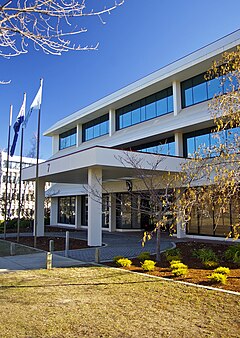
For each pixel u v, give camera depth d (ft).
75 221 108.99
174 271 27.84
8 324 16.60
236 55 25.68
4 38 12.27
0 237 71.72
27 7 11.37
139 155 54.95
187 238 66.59
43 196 75.15
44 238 67.82
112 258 39.75
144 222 90.38
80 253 44.42
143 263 32.73
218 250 44.55
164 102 78.28
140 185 70.18
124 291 23.02
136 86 79.97
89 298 21.35
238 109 24.08
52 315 17.99
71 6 11.96
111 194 87.40
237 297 20.95
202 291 22.61
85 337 14.92
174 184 44.39
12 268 32.91
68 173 61.72
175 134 70.69
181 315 17.85
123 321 16.98
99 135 102.99
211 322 16.70
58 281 26.45
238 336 14.85
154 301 20.52
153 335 15.08
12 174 130.31
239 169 22.84
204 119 60.18
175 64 69.82
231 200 24.76
